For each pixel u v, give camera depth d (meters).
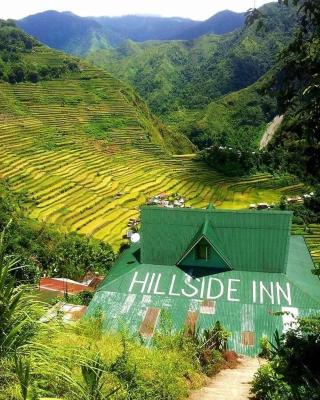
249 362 21.39
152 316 27.27
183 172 124.38
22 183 100.50
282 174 117.56
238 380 16.03
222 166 128.62
